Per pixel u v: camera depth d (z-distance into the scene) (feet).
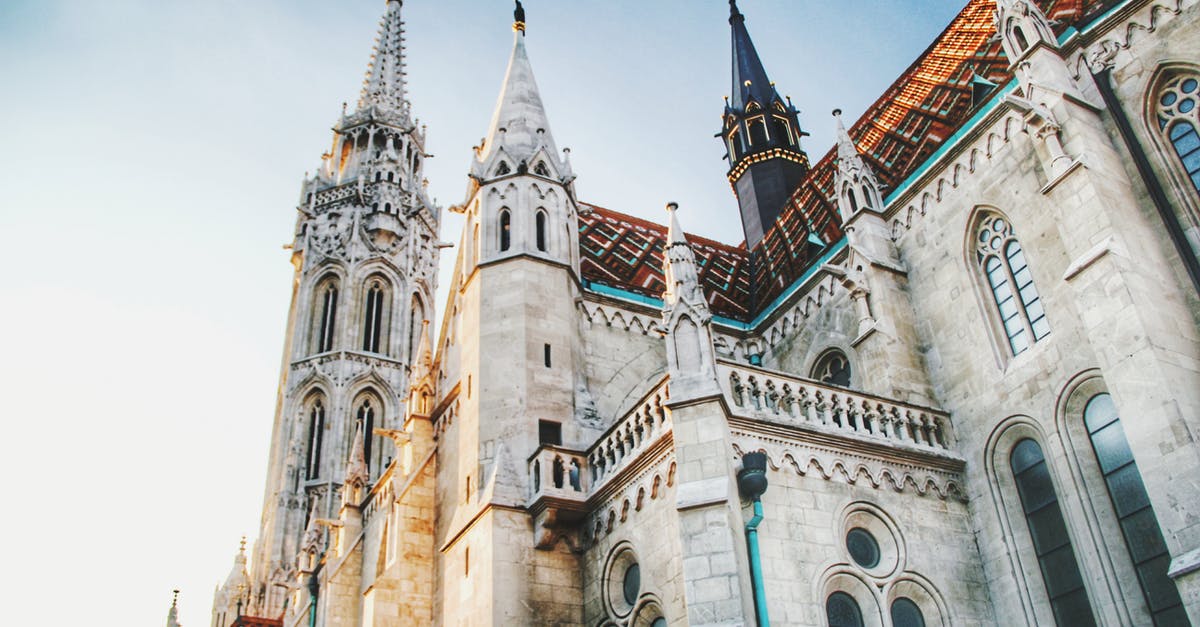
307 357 280.72
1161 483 68.33
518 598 85.10
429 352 128.57
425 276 319.47
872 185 109.60
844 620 75.61
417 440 119.65
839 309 112.78
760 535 74.64
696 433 75.46
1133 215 80.07
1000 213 93.81
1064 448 81.30
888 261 103.50
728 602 67.05
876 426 87.10
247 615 233.55
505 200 114.93
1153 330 72.23
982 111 101.04
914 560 81.10
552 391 100.58
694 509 71.41
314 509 195.52
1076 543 78.64
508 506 89.56
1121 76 86.48
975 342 92.89
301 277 298.15
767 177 170.30
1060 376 83.25
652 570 79.10
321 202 316.81
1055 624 78.54
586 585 87.56
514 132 120.88
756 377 83.76
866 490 82.48
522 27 137.69
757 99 180.04
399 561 110.32
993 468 87.45
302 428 269.64
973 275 95.35
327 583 134.31
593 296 114.62
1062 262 85.61
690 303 82.79
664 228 151.84
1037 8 93.30
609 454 90.17
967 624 80.48
